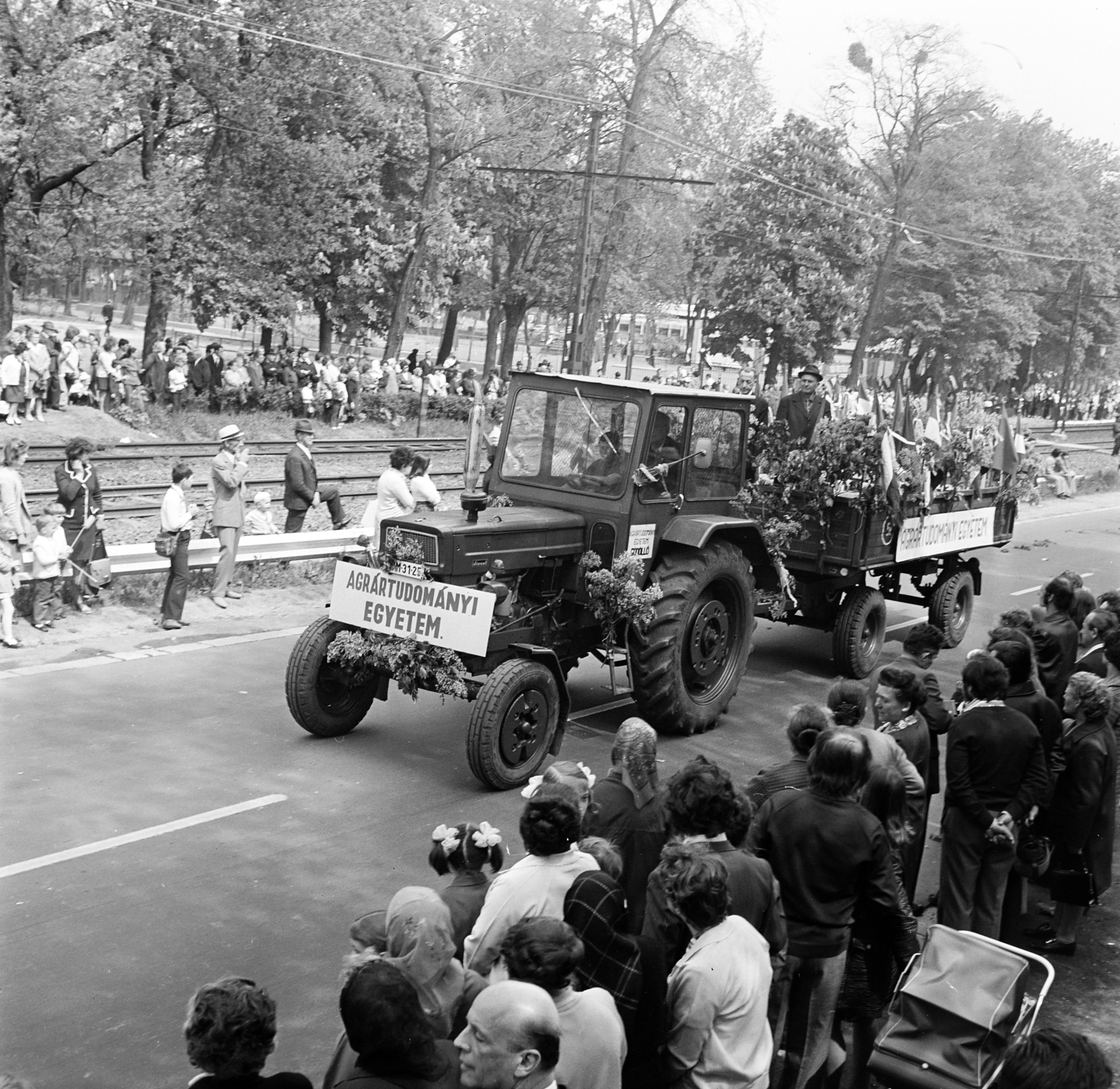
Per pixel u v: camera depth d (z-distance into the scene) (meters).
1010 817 5.89
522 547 9.30
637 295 44.56
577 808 4.47
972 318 52.25
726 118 36.22
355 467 24.42
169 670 10.97
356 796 8.45
